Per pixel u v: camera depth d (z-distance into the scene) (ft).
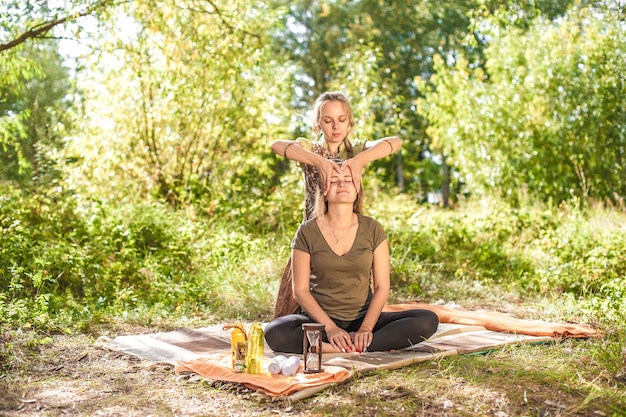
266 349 15.88
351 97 40.42
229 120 36.52
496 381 13.06
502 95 43.34
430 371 13.75
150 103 35.40
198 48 34.35
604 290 22.70
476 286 24.70
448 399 12.11
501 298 23.26
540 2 55.11
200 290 22.31
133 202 31.73
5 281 20.88
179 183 35.81
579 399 12.11
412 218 33.88
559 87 42.04
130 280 23.00
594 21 41.73
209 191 34.71
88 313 19.17
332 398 12.25
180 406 12.05
